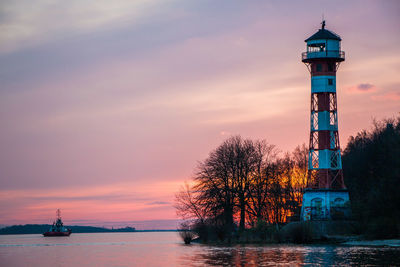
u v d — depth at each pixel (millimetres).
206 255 77375
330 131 111125
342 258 65938
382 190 96500
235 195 105938
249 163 107688
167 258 78000
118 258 84812
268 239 101250
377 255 68375
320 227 101438
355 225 99625
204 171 106750
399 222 91250
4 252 107188
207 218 106188
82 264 75562
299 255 71500
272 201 110375
